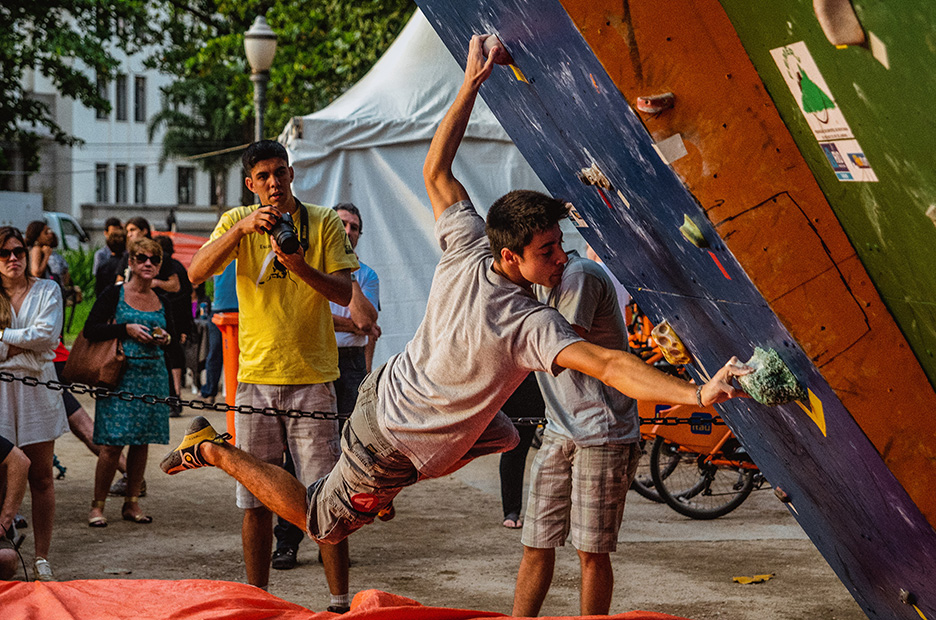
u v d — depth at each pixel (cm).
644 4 204
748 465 640
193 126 4534
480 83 295
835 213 204
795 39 180
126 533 588
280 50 1930
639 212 263
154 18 2830
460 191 310
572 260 389
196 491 712
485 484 752
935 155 167
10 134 2947
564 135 282
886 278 202
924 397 212
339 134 877
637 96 212
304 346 414
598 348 262
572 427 385
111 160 5153
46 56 2858
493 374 282
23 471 452
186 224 5334
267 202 409
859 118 179
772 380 217
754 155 206
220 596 323
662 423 394
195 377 1202
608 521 379
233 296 649
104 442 593
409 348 308
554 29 229
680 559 543
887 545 264
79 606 316
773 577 507
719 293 246
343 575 414
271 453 421
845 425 224
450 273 294
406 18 1702
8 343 492
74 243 3469
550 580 400
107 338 592
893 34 157
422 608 294
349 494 326
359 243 895
